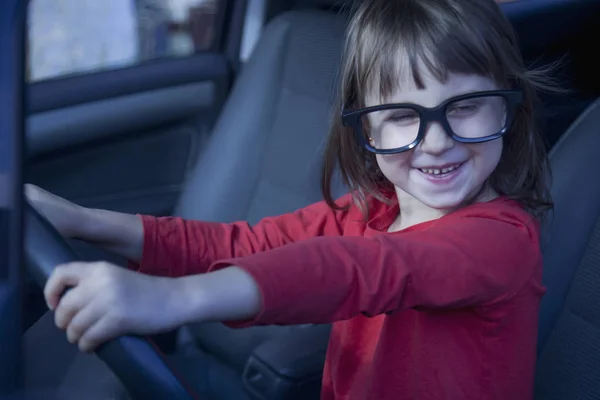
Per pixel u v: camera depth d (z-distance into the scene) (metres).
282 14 1.75
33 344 0.65
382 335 0.92
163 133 1.93
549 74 1.23
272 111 1.67
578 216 1.15
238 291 0.64
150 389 0.58
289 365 1.17
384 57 0.84
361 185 1.04
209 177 1.71
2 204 0.53
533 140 0.96
